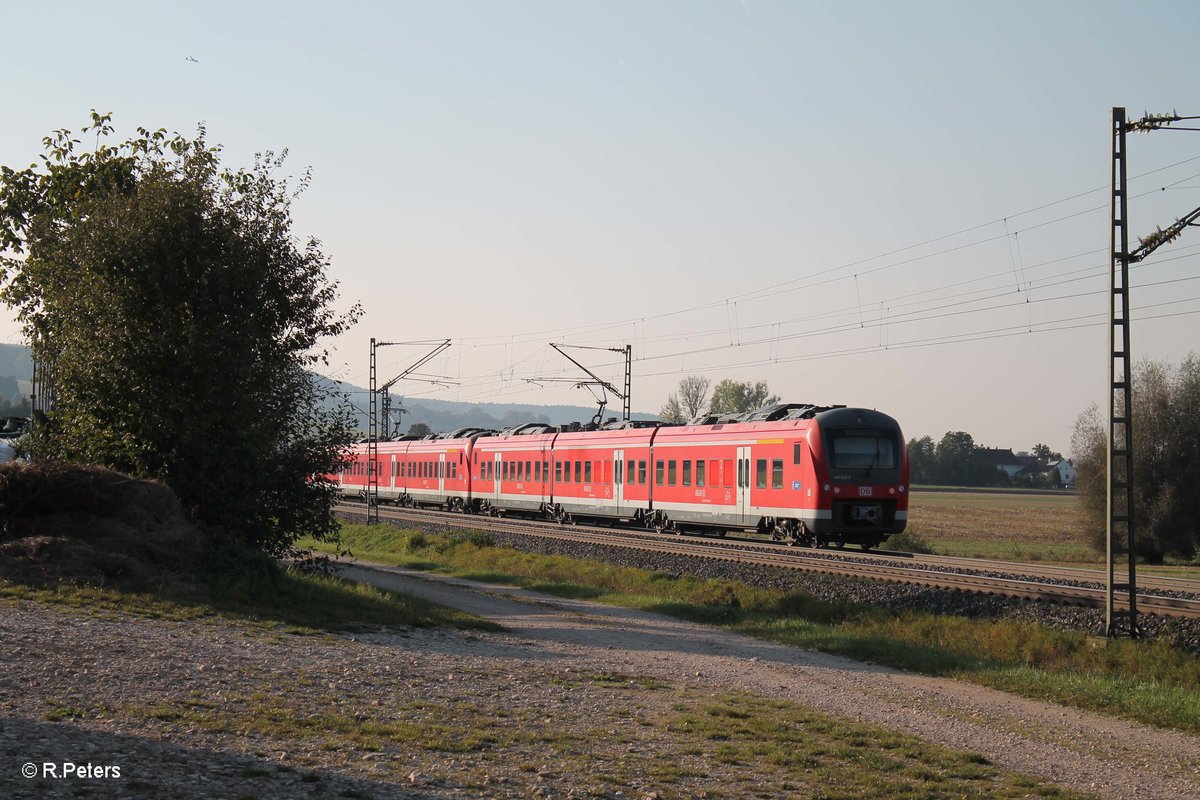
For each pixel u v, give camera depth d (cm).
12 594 1545
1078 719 1454
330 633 1664
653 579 2870
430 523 4862
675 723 1257
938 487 15600
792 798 974
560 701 1329
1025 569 3186
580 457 4697
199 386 2150
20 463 1931
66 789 752
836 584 2597
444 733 1087
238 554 2008
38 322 2425
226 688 1165
